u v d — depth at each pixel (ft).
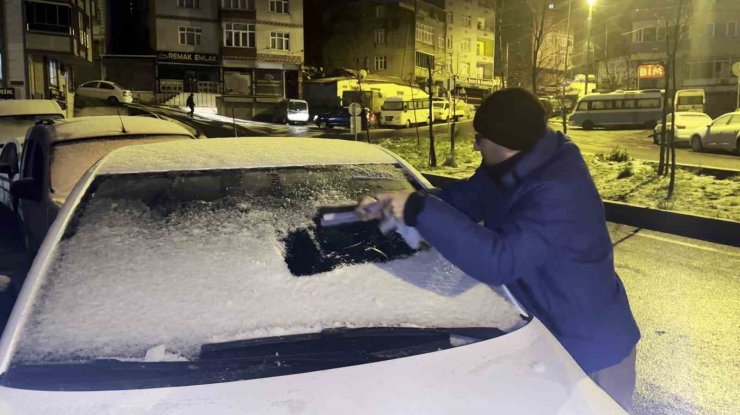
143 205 8.81
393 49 205.05
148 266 7.66
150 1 169.37
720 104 169.07
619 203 34.45
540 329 7.17
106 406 5.67
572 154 7.27
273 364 6.34
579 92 177.47
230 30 174.70
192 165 9.78
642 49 175.83
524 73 109.70
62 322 6.74
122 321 6.79
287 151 10.64
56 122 21.42
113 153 10.37
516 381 6.23
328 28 215.51
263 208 9.01
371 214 7.27
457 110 147.74
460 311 7.38
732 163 61.36
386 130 121.60
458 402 5.89
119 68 169.89
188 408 5.66
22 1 125.18
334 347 6.66
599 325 7.14
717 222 28.84
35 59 130.72
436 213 6.67
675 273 22.79
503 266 6.57
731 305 19.06
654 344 15.97
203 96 170.60
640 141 96.37
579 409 6.00
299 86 183.11
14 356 6.33
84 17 148.15
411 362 6.36
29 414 5.61
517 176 7.18
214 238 8.28
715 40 167.73
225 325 6.84
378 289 7.64
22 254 24.76
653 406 12.72
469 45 233.35
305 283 7.60
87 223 8.40
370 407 5.75
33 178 18.84
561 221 6.79
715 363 14.79
